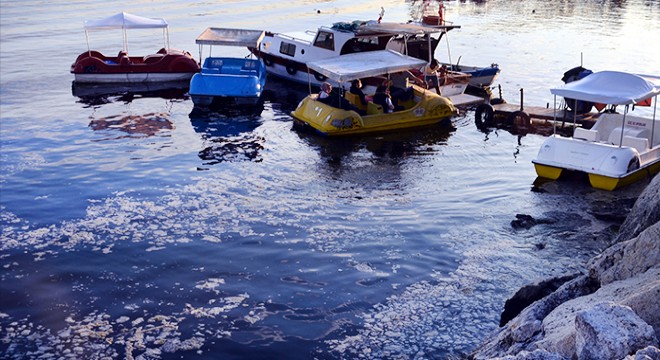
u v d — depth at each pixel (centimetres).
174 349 1136
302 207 1759
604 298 944
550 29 4928
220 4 6538
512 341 964
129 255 1496
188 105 2984
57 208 1775
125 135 2494
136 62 3581
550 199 1798
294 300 1292
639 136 2042
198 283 1369
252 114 2817
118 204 1802
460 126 2605
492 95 3081
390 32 3028
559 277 1169
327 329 1191
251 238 1571
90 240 1573
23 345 1152
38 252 1509
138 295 1323
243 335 1177
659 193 1361
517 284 1327
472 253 1470
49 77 3531
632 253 1044
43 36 4766
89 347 1144
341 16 5653
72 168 2106
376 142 2394
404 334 1168
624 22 5200
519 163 2136
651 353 643
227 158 2203
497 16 5691
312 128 2530
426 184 1939
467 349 1116
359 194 1856
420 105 2570
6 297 1312
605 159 1866
